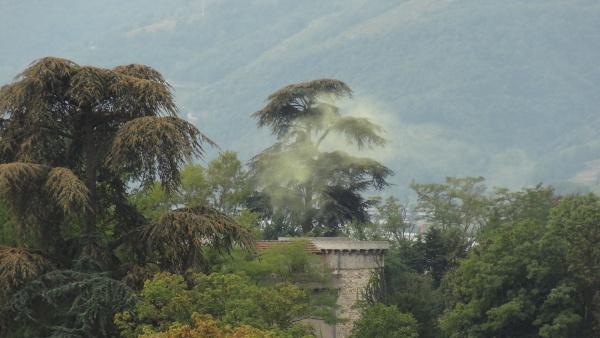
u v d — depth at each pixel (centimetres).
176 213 9550
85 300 8931
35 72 9662
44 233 9494
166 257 9662
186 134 9775
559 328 14012
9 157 9738
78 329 8838
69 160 10031
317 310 13100
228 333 7831
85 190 9194
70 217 9656
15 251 9088
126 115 9988
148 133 9419
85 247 9456
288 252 12975
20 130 9712
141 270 9381
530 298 14650
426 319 14562
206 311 9025
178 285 9044
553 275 14625
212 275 9238
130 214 10181
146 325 8538
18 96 9581
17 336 9012
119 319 8888
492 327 14612
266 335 7919
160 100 9944
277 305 9438
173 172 9738
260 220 18950
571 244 14550
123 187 10350
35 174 9206
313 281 13138
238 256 11969
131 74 10238
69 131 9994
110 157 9531
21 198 9294
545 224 17062
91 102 9844
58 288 8900
